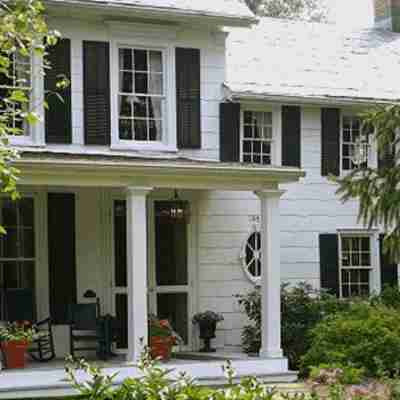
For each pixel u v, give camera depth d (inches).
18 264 631.8
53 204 640.4
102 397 240.4
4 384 530.9
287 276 721.0
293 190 727.1
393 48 861.2
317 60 794.8
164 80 674.2
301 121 735.1
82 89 647.8
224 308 690.2
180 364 574.9
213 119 695.7
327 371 430.3
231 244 696.4
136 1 648.4
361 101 738.8
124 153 653.9
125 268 662.5
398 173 603.2
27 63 599.8
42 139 630.5
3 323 604.7
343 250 750.5
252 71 740.0
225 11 672.4
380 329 533.3
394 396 342.6
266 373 591.2
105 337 619.5
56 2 622.5
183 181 589.9
